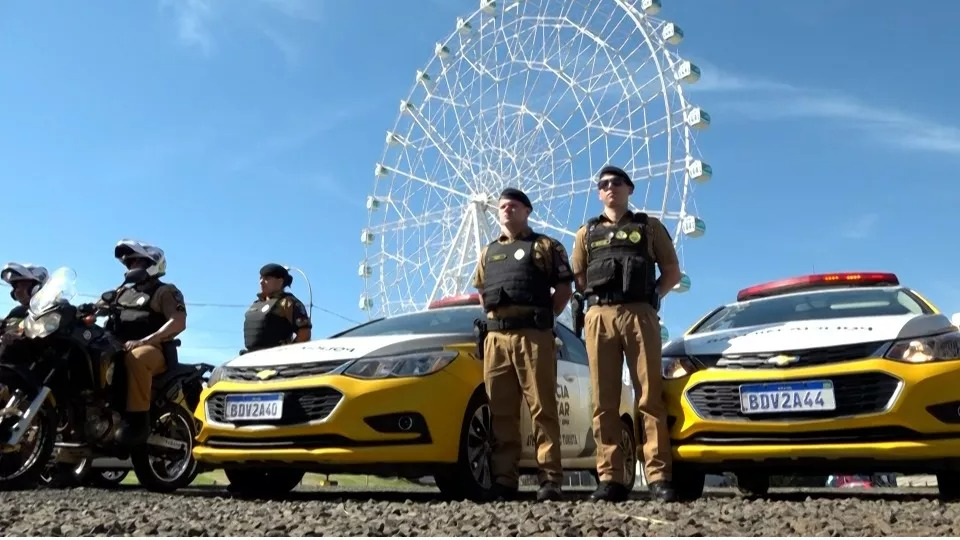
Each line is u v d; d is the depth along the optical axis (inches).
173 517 128.0
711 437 166.4
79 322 212.1
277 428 179.3
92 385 212.8
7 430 196.5
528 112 869.8
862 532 104.8
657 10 769.6
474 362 190.4
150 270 238.8
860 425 152.4
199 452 191.3
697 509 135.3
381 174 1060.5
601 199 184.1
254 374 189.2
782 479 526.9
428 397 175.8
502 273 181.9
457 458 178.2
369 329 223.9
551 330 181.2
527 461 204.1
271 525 117.0
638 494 243.1
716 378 167.2
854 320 170.4
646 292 173.5
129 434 216.2
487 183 900.0
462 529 112.3
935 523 111.9
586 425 238.4
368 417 172.9
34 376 203.0
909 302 189.5
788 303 204.7
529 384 177.3
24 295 260.5
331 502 164.1
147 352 221.9
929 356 152.1
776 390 160.4
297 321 268.5
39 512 133.4
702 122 727.1
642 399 171.8
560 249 185.5
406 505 151.6
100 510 138.6
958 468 149.8
